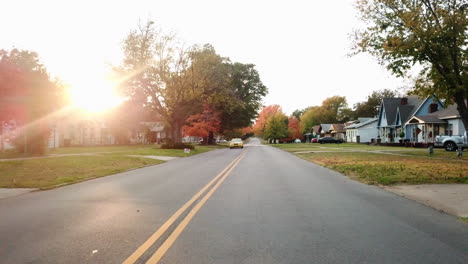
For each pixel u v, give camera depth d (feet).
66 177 43.34
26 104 73.72
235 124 213.87
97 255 14.58
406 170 47.44
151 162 72.08
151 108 130.72
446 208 24.31
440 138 104.53
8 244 16.14
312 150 122.72
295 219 21.12
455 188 33.09
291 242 16.40
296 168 56.65
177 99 130.41
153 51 125.49
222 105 190.80
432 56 64.85
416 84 76.13
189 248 15.51
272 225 19.63
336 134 291.38
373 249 15.39
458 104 68.69
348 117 374.43
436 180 37.99
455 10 63.05
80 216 22.06
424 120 133.39
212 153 116.37
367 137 217.97
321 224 19.89
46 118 79.10
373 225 19.70
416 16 63.93
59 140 148.77
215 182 38.88
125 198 28.89
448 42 63.57
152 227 19.19
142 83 125.49
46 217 21.80
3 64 72.54
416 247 15.69
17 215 22.44
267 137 321.11
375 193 31.19
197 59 130.11
